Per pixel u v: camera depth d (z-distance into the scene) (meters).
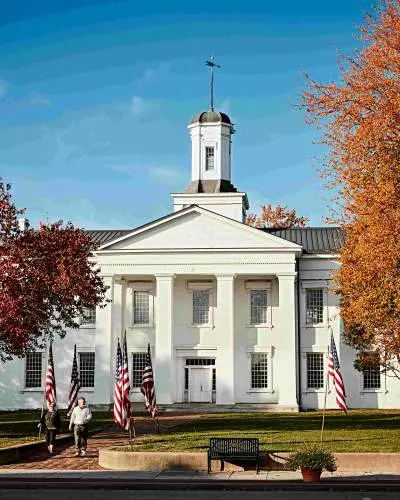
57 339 63.03
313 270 62.09
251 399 61.19
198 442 33.38
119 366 33.28
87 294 43.09
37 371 63.12
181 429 41.03
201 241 60.81
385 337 40.69
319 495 23.55
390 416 50.84
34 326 38.97
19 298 37.06
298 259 62.09
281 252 60.06
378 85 31.42
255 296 62.53
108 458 29.17
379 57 31.52
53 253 41.47
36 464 30.11
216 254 60.53
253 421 46.41
